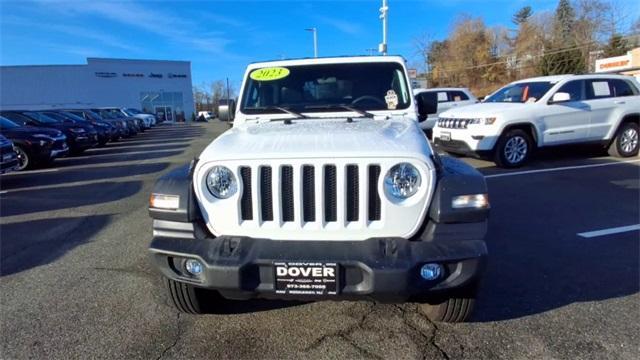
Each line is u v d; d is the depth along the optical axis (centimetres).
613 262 380
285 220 243
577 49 4778
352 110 375
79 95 4825
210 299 298
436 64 6278
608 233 455
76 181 887
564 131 858
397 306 310
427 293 230
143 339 276
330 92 390
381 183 234
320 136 272
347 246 232
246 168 243
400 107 378
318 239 240
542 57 5053
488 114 820
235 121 387
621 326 276
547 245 426
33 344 272
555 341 262
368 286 222
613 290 327
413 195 236
